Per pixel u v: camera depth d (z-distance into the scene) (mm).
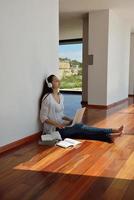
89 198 2008
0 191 2105
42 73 3668
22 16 3191
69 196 2035
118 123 4734
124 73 8102
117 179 2338
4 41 2932
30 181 2285
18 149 3137
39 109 3658
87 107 6773
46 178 2346
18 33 3145
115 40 6984
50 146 3270
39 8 3506
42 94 3680
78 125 3645
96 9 6363
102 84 6684
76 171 2506
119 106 6992
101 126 4480
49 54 3799
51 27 3805
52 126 3594
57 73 4027
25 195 2047
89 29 6680
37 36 3504
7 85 3029
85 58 7453
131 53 9562
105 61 6566
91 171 2510
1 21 2869
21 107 3301
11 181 2281
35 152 3037
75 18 7430
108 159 2842
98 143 3428
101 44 6562
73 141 3416
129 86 9719
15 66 3135
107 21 6402
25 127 3406
